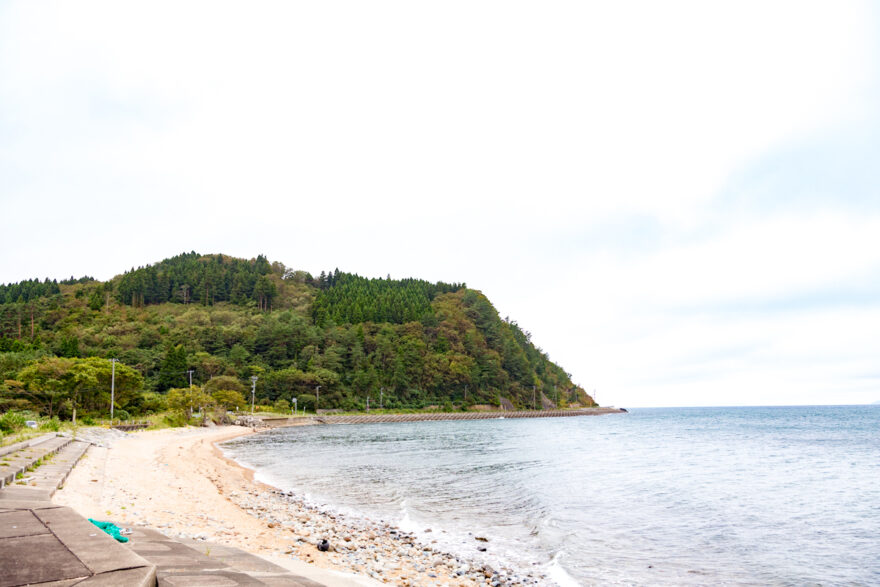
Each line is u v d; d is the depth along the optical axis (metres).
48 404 67.25
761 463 41.62
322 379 150.38
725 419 158.75
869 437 74.19
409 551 15.10
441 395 182.25
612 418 183.75
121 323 169.75
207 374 136.62
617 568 14.15
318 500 23.70
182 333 159.62
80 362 72.88
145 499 17.12
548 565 14.29
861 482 30.86
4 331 168.38
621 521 19.91
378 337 185.12
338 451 52.00
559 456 47.47
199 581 6.25
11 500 9.53
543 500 24.44
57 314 183.00
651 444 63.53
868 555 15.65
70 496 13.77
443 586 12.12
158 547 8.64
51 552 5.21
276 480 30.09
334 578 9.70
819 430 94.25
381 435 83.56
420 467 38.16
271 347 163.75
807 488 28.45
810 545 16.69
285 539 14.46
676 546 16.47
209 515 16.38
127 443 41.59
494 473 34.78
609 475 33.91
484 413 175.62
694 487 28.70
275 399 142.50
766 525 19.39
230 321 190.88
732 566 14.47
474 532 17.97
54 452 21.73
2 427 32.41
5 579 4.33
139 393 85.00
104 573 4.55
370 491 26.73
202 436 65.56
